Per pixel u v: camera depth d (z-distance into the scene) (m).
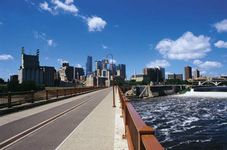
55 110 23.23
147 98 196.12
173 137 52.38
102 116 18.89
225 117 81.38
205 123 69.50
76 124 15.14
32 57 175.00
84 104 30.28
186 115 87.44
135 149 6.09
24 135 11.93
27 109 24.11
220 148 44.12
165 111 102.25
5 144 10.18
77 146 9.80
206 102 153.38
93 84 183.38
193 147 45.03
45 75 184.00
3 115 19.36
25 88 62.69
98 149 9.34
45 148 9.52
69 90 48.44
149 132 4.21
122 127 13.53
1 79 96.69
